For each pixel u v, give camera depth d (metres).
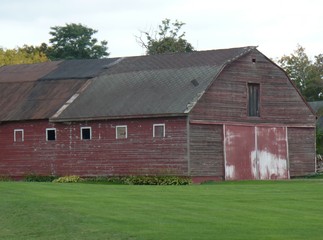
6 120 59.19
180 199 32.47
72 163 56.72
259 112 57.16
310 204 31.17
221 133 54.09
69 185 39.66
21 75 64.94
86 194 34.03
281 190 38.34
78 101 57.75
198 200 32.19
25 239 24.53
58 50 121.75
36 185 38.62
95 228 25.12
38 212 28.50
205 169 52.81
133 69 59.69
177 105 52.53
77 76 61.47
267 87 57.94
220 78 54.59
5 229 26.19
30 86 62.19
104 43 124.81
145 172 53.38
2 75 66.06
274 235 23.34
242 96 55.97
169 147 52.53
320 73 112.56
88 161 55.97
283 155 58.47
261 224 25.39
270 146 57.66
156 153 53.03
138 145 53.78
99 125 55.59
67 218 27.03
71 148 56.78
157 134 53.06
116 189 37.50
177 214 27.58
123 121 54.56
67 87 60.28
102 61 63.78
